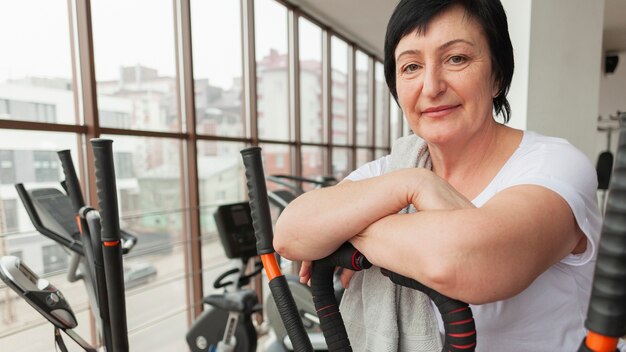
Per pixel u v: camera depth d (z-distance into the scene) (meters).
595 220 0.61
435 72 0.65
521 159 0.68
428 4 0.63
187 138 3.67
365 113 7.81
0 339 2.28
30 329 2.40
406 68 0.69
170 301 3.57
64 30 2.68
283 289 0.62
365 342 0.76
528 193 0.53
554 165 0.60
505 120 0.80
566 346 0.67
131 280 3.22
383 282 0.71
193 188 3.70
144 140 3.27
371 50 7.63
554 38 2.62
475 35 0.63
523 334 0.68
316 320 2.26
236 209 2.86
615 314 0.30
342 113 6.92
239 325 2.57
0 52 2.34
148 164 3.32
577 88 2.81
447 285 0.48
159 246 3.24
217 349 2.51
